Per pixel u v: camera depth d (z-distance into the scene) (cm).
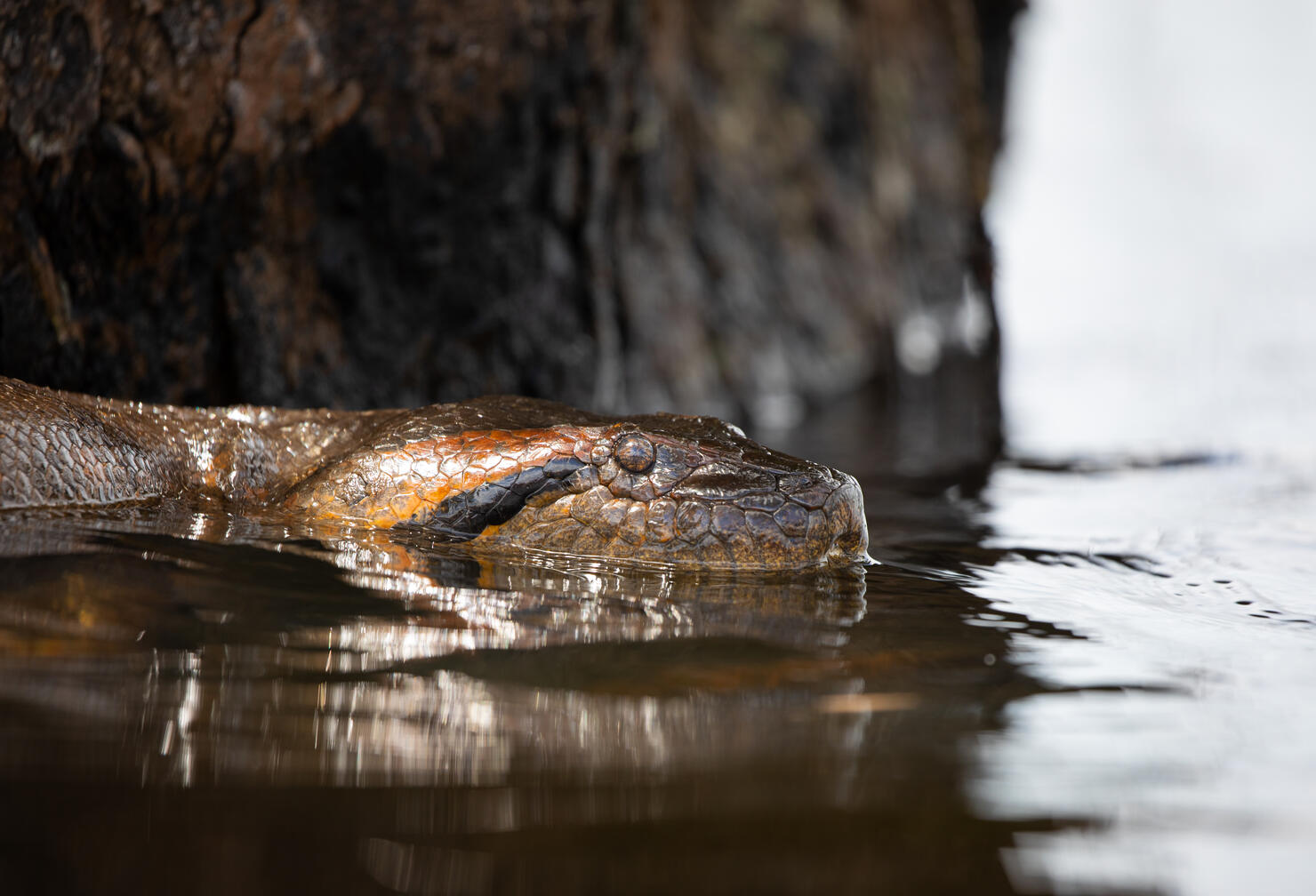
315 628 825
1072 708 736
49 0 1367
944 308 5644
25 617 772
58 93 1412
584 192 2236
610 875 502
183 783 573
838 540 1223
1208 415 3048
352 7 1641
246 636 794
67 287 1505
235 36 1534
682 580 1089
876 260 4966
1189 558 1319
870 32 4994
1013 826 560
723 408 3422
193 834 525
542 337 2236
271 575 953
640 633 877
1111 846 541
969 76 2847
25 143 1398
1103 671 823
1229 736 686
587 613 926
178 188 1571
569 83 2059
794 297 4225
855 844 537
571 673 772
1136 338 5484
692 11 3938
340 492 1225
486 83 1894
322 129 1697
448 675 753
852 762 636
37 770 575
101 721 636
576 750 640
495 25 1839
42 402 1194
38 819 527
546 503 1178
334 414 1412
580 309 2334
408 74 1764
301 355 1791
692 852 525
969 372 4684
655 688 750
